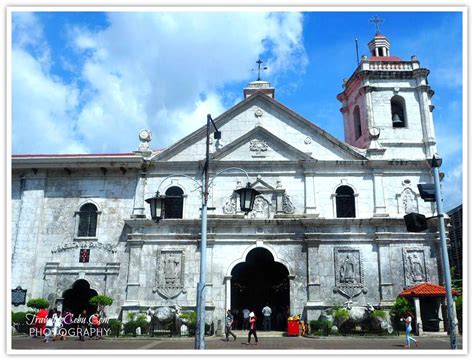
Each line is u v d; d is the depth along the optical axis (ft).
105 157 97.04
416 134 102.68
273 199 96.07
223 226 93.86
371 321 83.30
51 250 95.71
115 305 91.71
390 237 92.58
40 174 100.01
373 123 103.30
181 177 98.48
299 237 93.04
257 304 106.83
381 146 101.14
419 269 90.84
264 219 92.84
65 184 99.91
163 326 84.48
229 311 82.38
